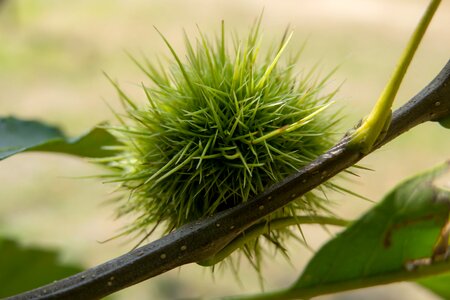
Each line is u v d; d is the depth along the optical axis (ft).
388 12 4.91
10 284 1.27
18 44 4.21
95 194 2.93
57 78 3.82
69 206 2.85
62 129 1.15
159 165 1.00
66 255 1.28
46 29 4.44
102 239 2.61
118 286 0.93
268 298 1.11
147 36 4.38
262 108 0.99
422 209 1.08
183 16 4.70
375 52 4.17
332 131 1.01
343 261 1.10
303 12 4.87
